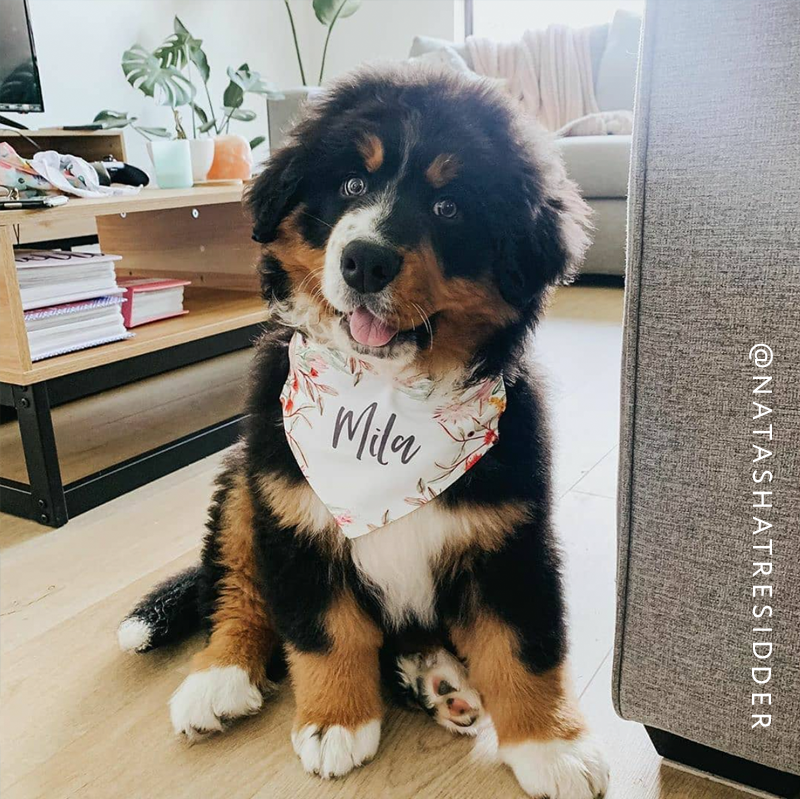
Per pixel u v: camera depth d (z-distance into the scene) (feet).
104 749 3.66
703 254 2.74
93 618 4.68
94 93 13.60
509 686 3.51
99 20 13.50
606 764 3.34
